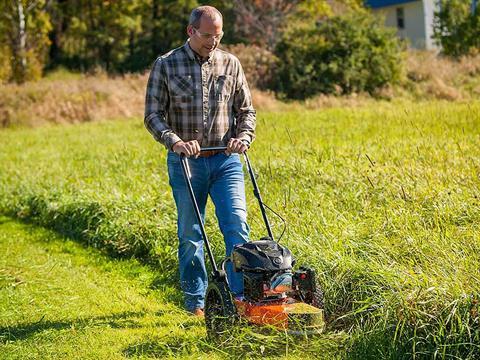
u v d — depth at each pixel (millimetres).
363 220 8062
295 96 34844
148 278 8797
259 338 5949
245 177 11352
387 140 14250
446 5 38844
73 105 32406
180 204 7004
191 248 7102
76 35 50156
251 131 6910
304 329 5707
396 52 34781
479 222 7605
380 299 6125
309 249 7352
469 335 5367
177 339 6484
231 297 6035
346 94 34031
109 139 22547
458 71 33781
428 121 17312
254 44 40688
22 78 42094
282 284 5922
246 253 5977
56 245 10867
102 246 10531
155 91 6855
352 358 5746
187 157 6789
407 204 8344
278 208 8953
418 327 5664
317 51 35000
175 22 46812
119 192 11812
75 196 12469
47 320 7309
